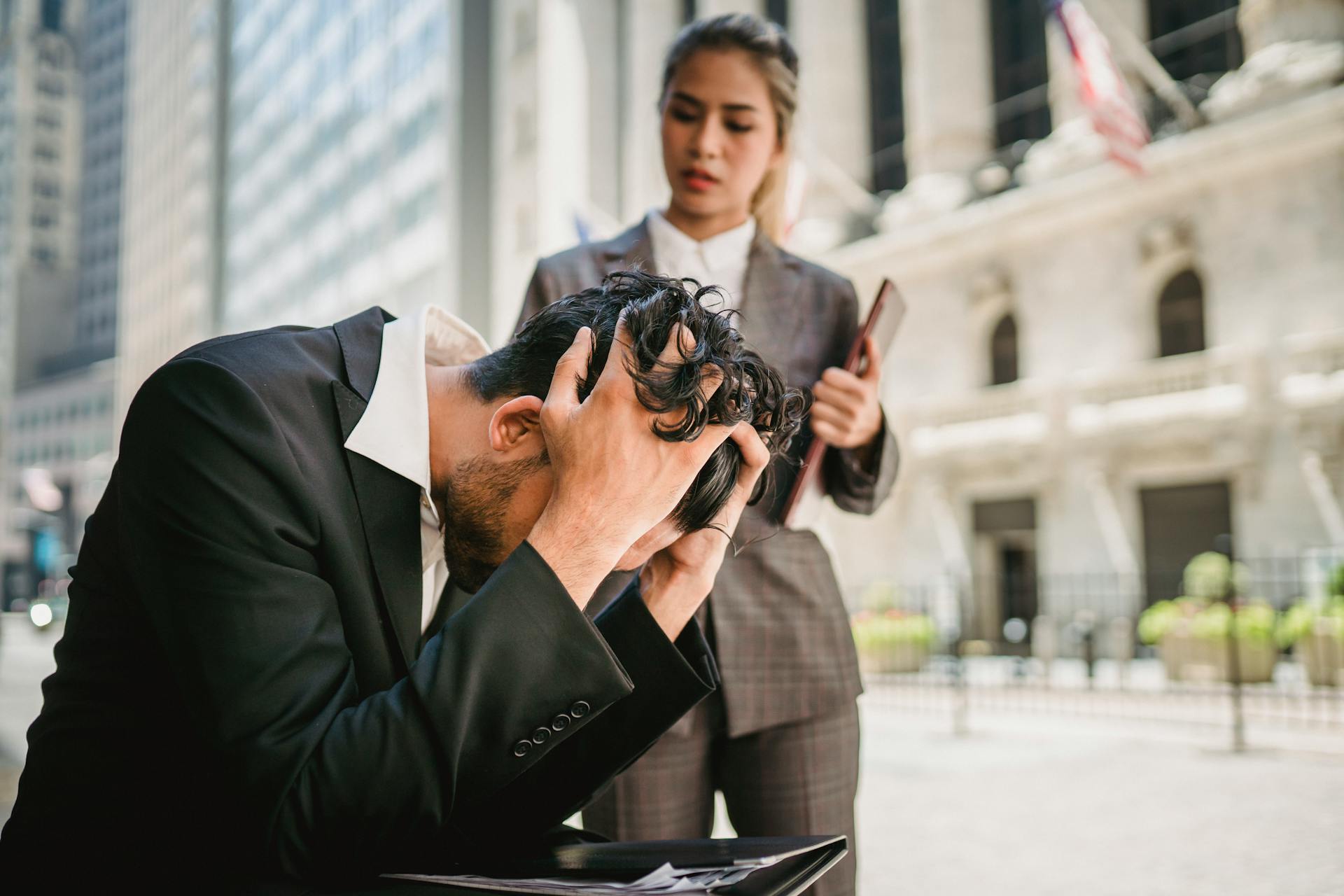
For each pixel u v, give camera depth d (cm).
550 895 95
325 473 113
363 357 123
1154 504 1655
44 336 10550
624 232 223
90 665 112
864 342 195
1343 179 1487
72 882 109
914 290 2025
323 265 5044
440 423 120
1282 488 1485
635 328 106
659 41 2706
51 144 10756
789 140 222
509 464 113
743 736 189
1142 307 1714
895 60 2227
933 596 1516
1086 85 1244
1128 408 1656
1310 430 1452
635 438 106
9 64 10806
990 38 2066
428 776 100
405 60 4191
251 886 101
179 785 112
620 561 120
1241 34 1694
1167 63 1772
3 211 10819
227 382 108
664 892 90
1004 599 1812
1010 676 1395
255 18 6319
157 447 106
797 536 196
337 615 110
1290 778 655
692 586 129
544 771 126
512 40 3238
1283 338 1535
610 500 106
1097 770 700
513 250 3155
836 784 190
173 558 103
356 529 115
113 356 9688
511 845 126
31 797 111
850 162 2230
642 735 124
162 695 112
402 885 102
